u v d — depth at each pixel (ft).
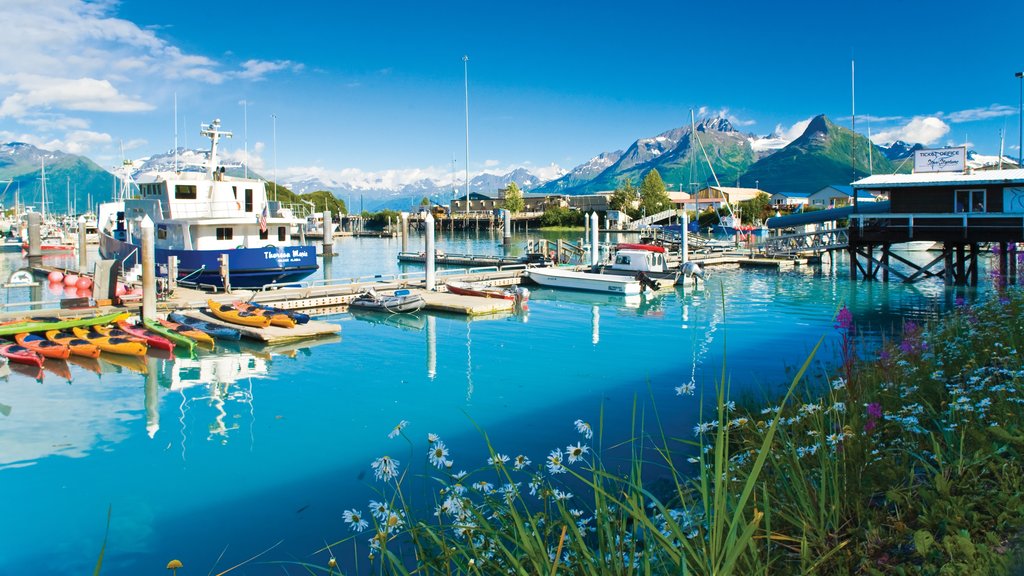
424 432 43.42
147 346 69.51
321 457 39.50
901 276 116.88
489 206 477.36
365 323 86.28
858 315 86.28
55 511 33.09
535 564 12.66
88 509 33.24
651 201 429.79
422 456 38.75
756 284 122.21
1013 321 38.42
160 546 29.35
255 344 72.54
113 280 87.30
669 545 10.53
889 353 37.96
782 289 114.32
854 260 120.06
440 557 16.29
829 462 16.58
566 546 16.03
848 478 17.21
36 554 29.09
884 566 13.61
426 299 98.78
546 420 45.01
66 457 40.34
